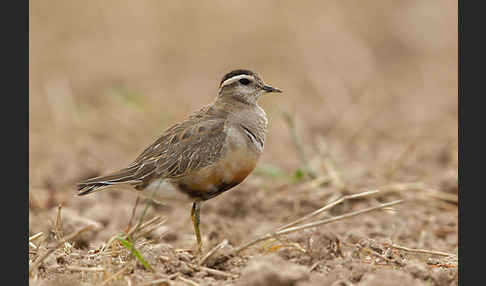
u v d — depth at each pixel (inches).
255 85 525.3
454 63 1109.1
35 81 1025.5
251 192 663.8
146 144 832.3
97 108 944.3
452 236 576.1
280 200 645.3
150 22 1155.9
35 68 1058.7
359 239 523.8
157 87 1022.4
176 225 598.5
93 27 1159.6
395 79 1060.5
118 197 678.5
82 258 466.6
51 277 433.7
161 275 426.0
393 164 741.3
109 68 1069.8
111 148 816.3
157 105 920.3
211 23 1160.8
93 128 874.1
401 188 661.9
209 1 1171.3
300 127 888.3
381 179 703.7
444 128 875.4
